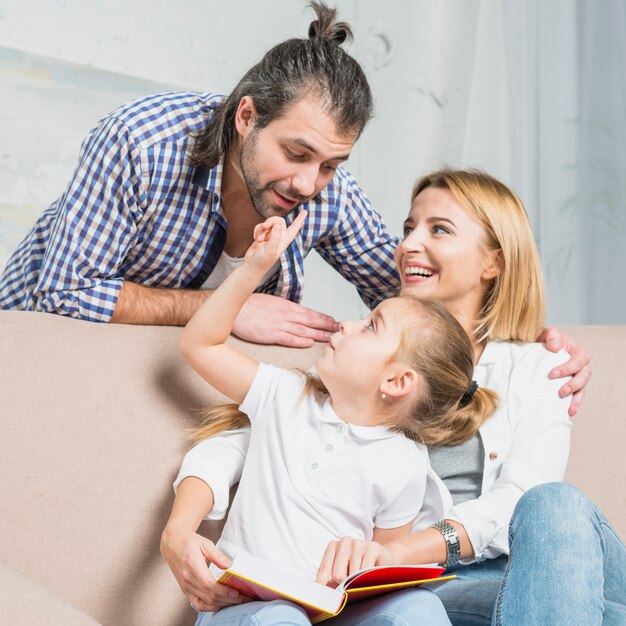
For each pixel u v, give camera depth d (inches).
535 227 124.2
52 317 54.7
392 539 51.1
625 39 121.7
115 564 50.6
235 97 59.2
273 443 50.6
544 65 123.5
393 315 52.6
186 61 111.2
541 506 44.6
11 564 48.3
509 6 125.0
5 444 49.6
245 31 115.6
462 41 130.0
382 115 127.0
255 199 59.0
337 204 67.2
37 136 101.5
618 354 63.9
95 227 59.1
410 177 128.9
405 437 52.2
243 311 58.9
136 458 52.4
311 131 55.7
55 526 49.7
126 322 58.9
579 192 122.6
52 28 101.7
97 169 59.2
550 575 42.6
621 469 60.6
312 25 61.6
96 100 105.0
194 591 44.9
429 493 52.9
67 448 50.9
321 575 43.9
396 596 42.6
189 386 55.6
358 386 51.3
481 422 55.4
